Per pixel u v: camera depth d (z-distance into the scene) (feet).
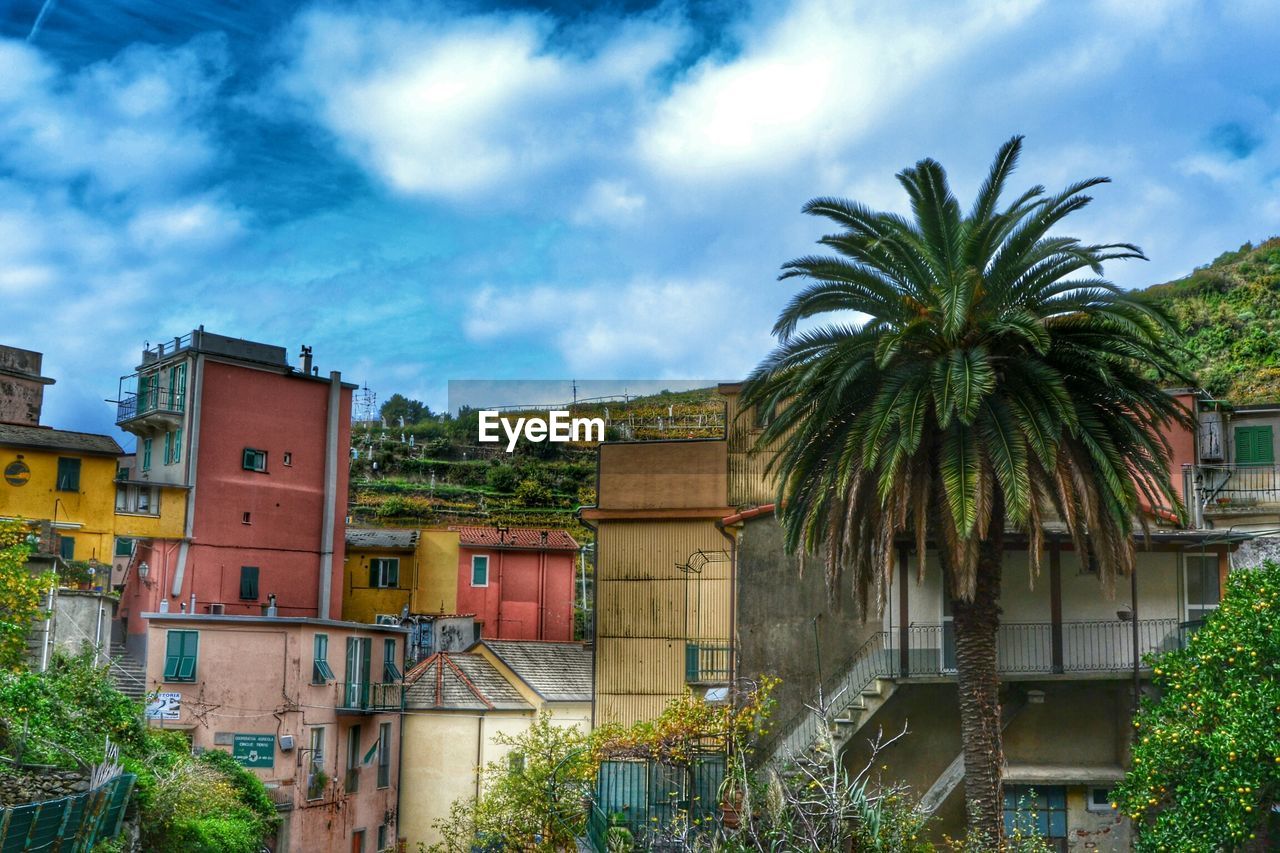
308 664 136.77
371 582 207.10
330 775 138.21
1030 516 83.35
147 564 168.25
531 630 207.92
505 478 287.48
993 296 84.48
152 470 182.29
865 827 76.07
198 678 131.03
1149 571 98.68
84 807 64.49
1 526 108.58
